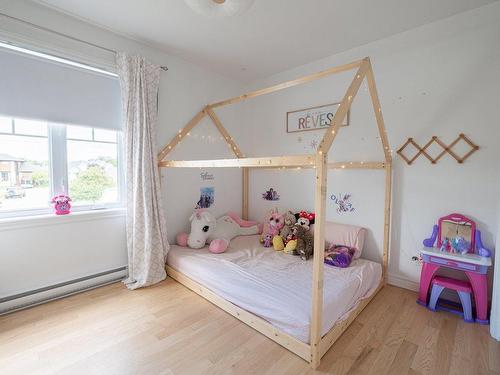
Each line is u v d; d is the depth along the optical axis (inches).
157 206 100.3
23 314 74.9
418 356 59.8
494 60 75.3
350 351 61.2
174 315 75.3
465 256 75.6
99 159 94.6
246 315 70.7
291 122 122.6
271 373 54.8
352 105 103.0
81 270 89.2
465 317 73.7
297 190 122.8
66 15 80.2
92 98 88.6
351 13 79.2
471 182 80.2
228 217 127.2
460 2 74.2
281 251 104.7
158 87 103.8
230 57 110.0
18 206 78.9
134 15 80.7
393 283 96.3
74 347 61.9
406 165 91.9
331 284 73.9
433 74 85.0
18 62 74.2
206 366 56.6
